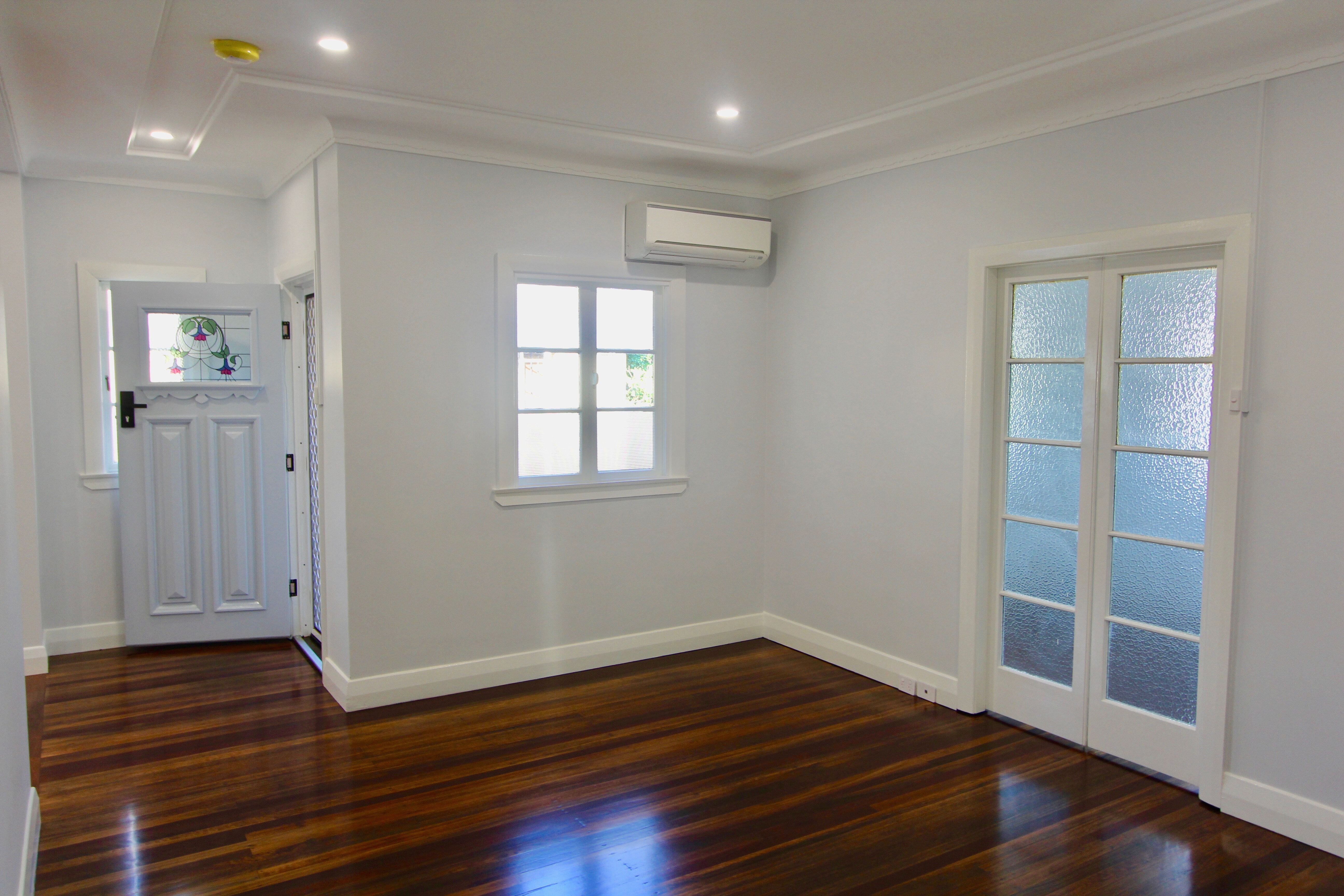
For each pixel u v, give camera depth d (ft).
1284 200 8.81
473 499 13.11
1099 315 10.73
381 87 10.43
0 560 6.91
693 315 14.97
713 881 8.30
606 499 14.30
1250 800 9.28
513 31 8.68
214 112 11.23
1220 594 9.40
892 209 13.10
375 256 12.12
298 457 15.48
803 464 15.07
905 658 13.28
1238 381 9.17
